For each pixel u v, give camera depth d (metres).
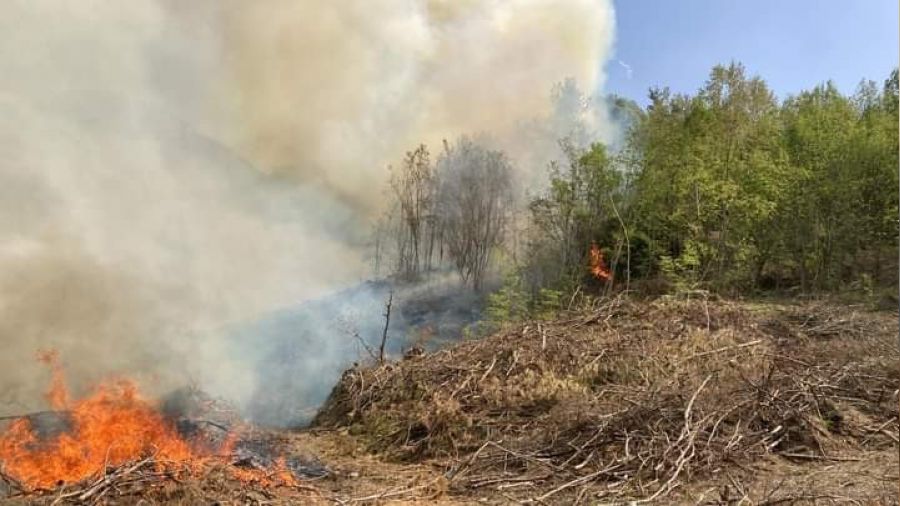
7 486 5.46
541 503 5.29
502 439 6.95
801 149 20.78
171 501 4.91
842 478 5.27
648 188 20.69
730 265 19.66
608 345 9.45
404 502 5.57
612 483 5.52
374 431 8.19
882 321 12.17
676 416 6.50
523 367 8.80
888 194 18.23
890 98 23.73
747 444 6.05
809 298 17.59
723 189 18.59
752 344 9.54
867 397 7.38
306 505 5.36
